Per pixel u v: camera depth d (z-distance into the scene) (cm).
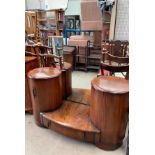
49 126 213
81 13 410
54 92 214
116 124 173
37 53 254
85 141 202
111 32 396
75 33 541
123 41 353
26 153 190
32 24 362
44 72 218
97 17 403
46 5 614
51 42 266
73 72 451
